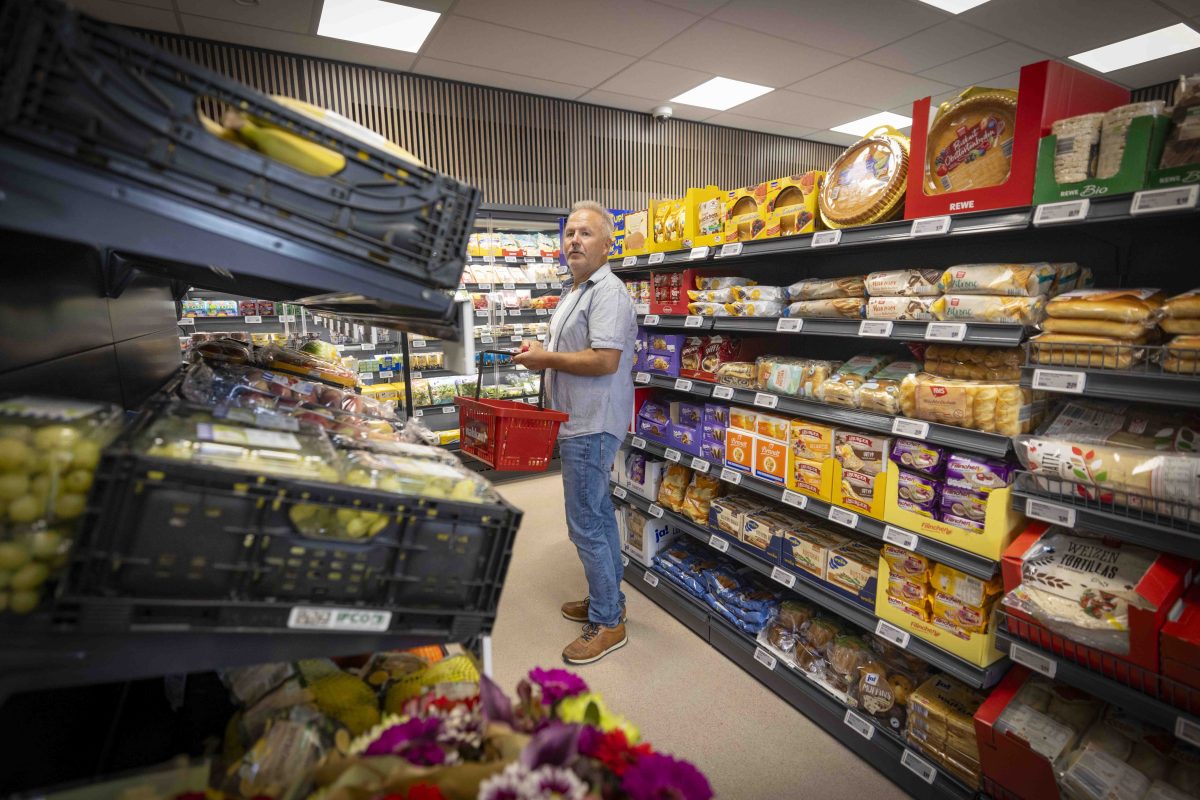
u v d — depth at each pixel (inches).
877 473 77.7
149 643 25.2
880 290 78.8
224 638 26.7
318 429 38.1
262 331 188.2
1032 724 61.7
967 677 68.3
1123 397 54.2
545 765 24.8
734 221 98.6
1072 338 58.7
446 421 210.5
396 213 29.7
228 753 32.9
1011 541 65.4
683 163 277.3
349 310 51.9
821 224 87.0
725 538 105.8
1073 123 55.7
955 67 207.2
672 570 119.8
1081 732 60.9
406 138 213.6
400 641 30.7
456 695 34.4
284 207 26.8
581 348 98.8
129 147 23.5
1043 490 61.1
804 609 98.0
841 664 85.9
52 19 21.5
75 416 27.8
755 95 236.8
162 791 24.4
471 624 32.2
